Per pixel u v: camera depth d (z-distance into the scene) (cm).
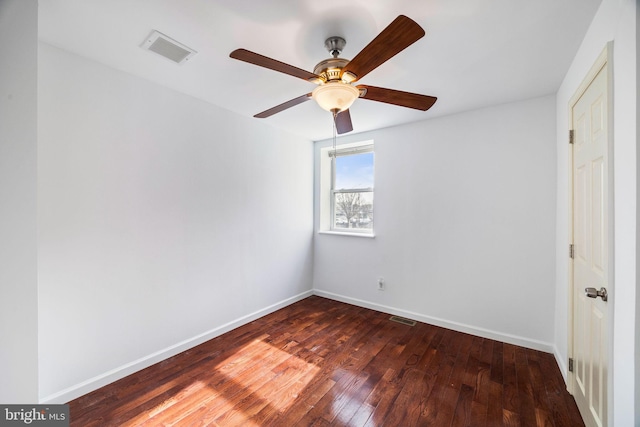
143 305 208
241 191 282
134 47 165
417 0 125
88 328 180
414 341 251
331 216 387
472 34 150
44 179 161
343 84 144
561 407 168
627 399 103
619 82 110
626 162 105
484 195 257
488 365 212
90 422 155
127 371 198
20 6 108
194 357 224
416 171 295
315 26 144
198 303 245
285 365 213
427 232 289
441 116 278
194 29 147
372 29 146
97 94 181
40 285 160
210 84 213
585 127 154
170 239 223
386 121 293
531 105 235
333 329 277
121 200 194
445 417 160
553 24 141
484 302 259
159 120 214
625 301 105
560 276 211
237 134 276
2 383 104
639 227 97
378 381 194
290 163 343
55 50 164
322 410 167
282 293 336
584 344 157
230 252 273
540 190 233
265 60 129
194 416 161
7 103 105
